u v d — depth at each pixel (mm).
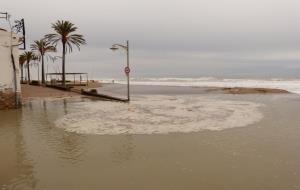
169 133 13836
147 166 9328
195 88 58469
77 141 12398
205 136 13250
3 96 21438
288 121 17234
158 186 7812
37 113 19938
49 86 52188
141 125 15711
